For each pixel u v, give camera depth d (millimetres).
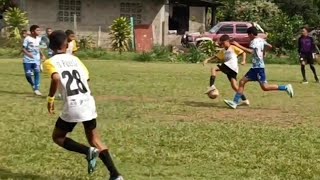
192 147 8914
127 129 10297
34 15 36688
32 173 7297
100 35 37344
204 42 32750
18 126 10508
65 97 6445
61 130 6570
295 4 51781
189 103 14109
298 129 10617
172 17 43156
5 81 18641
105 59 31625
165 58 31734
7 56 31188
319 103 14578
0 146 8789
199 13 44281
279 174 7445
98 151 6363
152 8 37625
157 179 7125
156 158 8188
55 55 6535
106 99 14688
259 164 7953
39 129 10227
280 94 16531
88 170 6699
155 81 19625
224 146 9008
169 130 10250
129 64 28172
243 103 13820
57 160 7992
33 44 15312
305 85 19516
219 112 12672
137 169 7594
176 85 18422
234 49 13547
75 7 37188
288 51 34844
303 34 20328
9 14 34469
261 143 9289
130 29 34719
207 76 21922
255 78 13422
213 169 7660
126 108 13016
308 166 7855
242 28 35469
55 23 36906
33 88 15453
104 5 37344
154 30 37594
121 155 8336
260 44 13367
